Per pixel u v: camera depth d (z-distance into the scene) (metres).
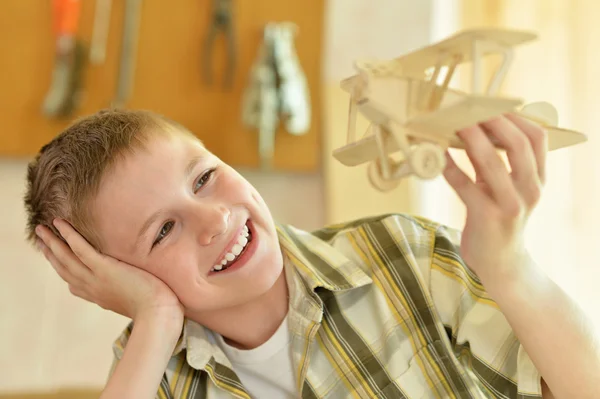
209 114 1.86
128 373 0.82
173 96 1.85
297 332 0.86
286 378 0.87
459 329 0.83
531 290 0.70
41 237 0.97
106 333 1.82
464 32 0.55
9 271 1.77
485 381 0.81
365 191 1.90
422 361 0.85
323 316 0.89
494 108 0.55
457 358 0.85
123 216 0.84
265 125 1.80
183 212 0.82
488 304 0.83
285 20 1.89
